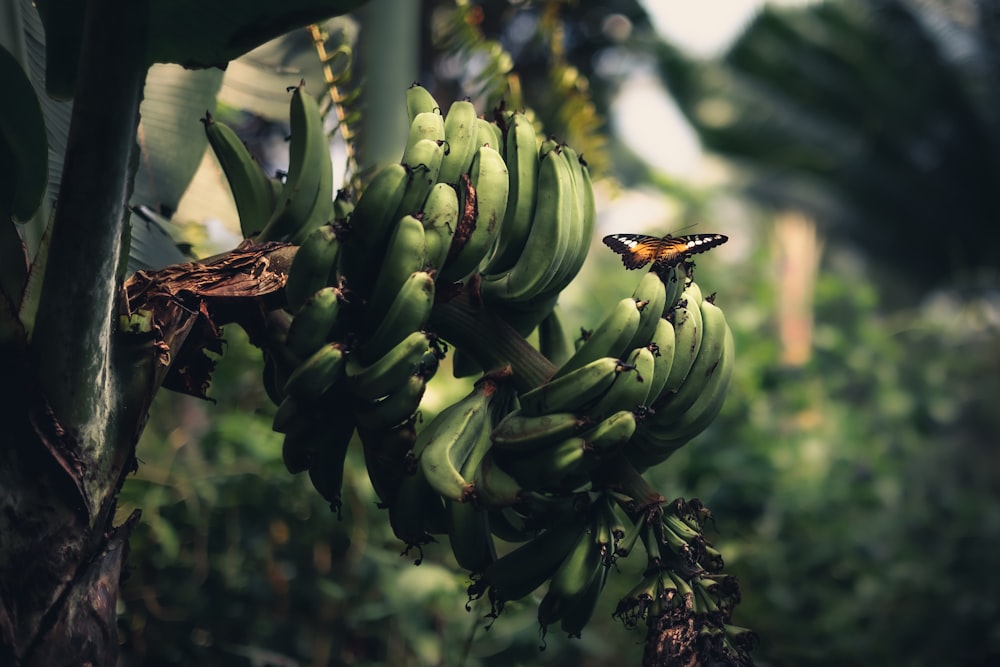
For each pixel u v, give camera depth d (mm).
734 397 4586
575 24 7223
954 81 12031
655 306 1691
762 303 5883
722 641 1550
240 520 3119
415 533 1782
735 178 12062
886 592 4484
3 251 1623
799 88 12336
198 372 1794
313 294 1658
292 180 1885
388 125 3137
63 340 1540
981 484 6660
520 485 1625
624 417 1580
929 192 12781
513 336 1784
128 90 1499
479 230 1705
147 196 2516
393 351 1596
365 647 3172
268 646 3031
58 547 1545
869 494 4988
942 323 7660
